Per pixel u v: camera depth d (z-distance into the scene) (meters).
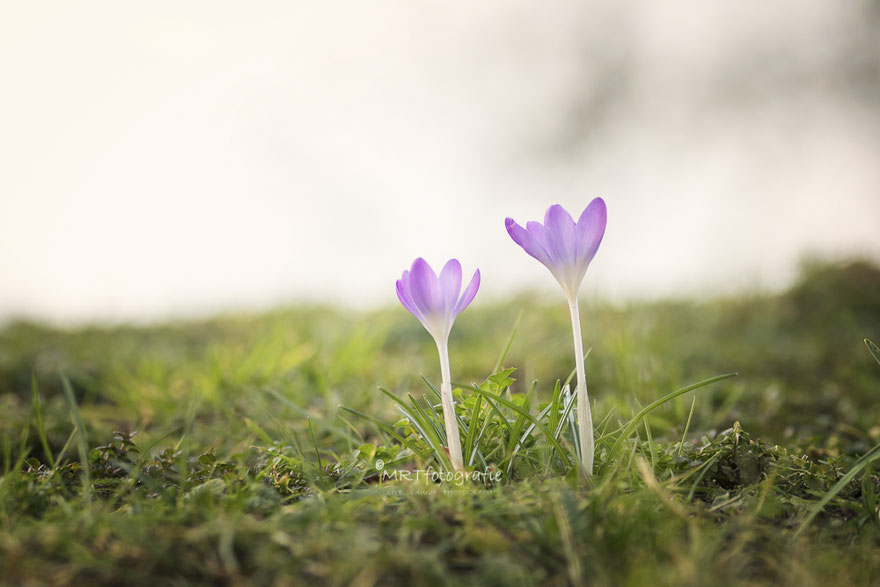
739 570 0.55
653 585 0.53
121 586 0.54
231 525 0.56
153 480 0.64
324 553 0.55
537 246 0.60
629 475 0.61
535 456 0.63
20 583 0.54
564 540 0.55
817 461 0.69
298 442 0.75
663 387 0.90
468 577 0.55
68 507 0.59
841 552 0.57
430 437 0.63
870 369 1.06
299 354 1.08
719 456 0.64
